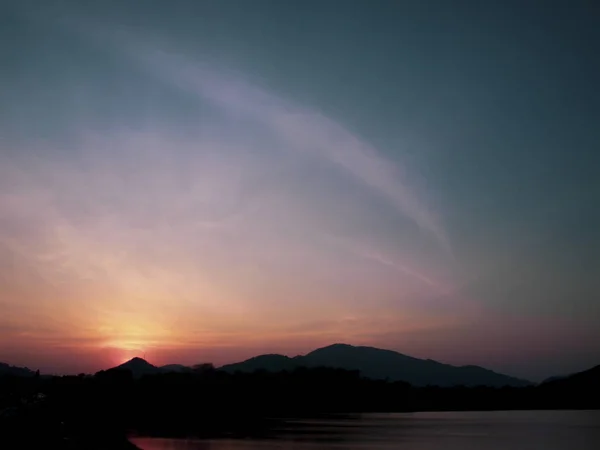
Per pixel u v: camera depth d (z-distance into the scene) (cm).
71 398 19962
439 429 17175
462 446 11669
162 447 10581
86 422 14425
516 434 15162
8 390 18538
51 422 11375
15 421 10350
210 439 12525
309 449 10469
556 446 11738
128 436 13100
